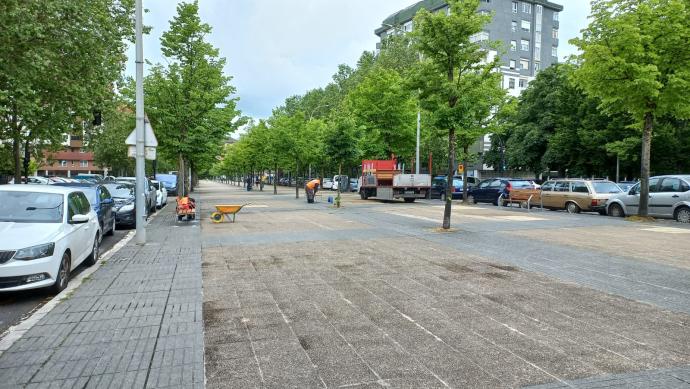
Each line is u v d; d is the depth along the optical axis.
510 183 25.31
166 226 15.30
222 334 4.93
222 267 8.48
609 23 16.66
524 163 45.44
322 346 4.58
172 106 21.25
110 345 4.62
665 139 33.69
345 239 12.06
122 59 19.73
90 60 16.38
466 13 13.52
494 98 25.09
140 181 11.44
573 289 6.83
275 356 4.33
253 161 55.31
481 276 7.71
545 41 76.81
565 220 16.89
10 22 12.66
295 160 37.00
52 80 15.61
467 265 8.65
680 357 4.28
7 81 13.43
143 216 11.39
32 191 8.02
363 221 16.64
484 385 3.72
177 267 8.49
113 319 5.45
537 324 5.24
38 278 6.54
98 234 9.35
